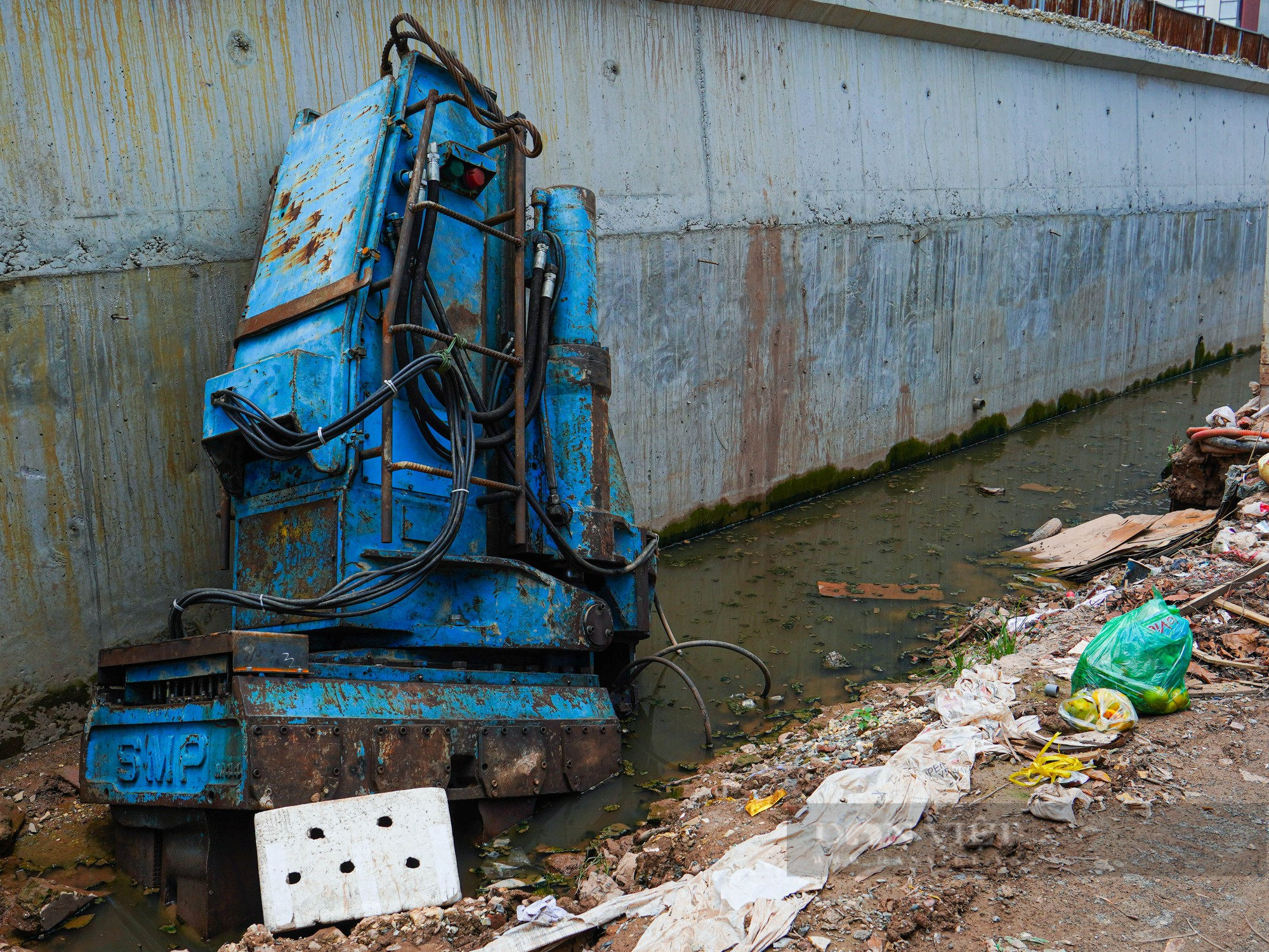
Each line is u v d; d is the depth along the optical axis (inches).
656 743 217.6
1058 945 115.6
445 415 197.6
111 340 226.8
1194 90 684.1
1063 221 574.6
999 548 355.9
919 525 388.2
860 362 450.3
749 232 388.8
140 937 152.9
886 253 456.8
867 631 281.9
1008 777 156.1
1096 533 343.9
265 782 144.4
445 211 186.1
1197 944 113.6
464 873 165.5
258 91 249.8
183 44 235.8
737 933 121.5
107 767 170.9
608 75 334.0
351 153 200.7
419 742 164.6
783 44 398.3
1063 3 577.6
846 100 430.0
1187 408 610.5
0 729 212.7
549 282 208.8
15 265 212.2
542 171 315.0
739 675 253.8
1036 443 528.7
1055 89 560.7
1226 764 155.6
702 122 367.9
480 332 206.4
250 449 190.1
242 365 198.4
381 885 143.8
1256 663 192.1
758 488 405.7
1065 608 263.1
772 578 329.7
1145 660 174.6
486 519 203.6
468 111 210.4
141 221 230.2
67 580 221.8
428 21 283.9
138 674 171.8
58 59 216.7
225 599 167.0
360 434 178.1
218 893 150.6
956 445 516.1
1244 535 261.1
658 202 352.5
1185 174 686.5
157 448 234.8
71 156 219.5
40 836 183.2
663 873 150.4
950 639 268.2
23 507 215.0
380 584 171.3
